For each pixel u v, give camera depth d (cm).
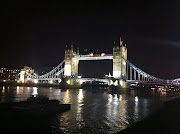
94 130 2941
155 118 3275
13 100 5997
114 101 6738
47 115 3681
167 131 2422
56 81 19388
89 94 9906
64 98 7262
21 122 3080
